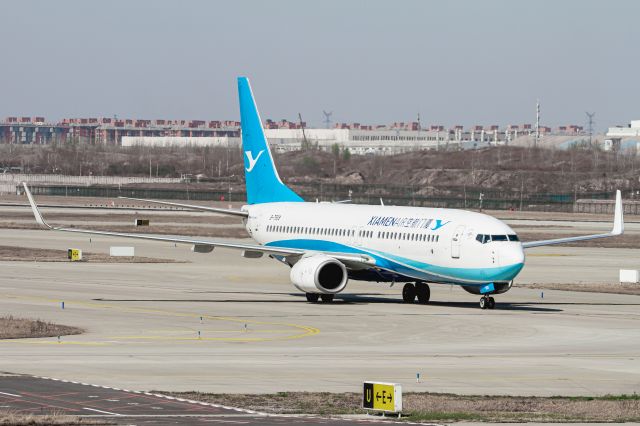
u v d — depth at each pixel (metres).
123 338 159.00
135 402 106.38
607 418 103.31
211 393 113.19
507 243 192.38
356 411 104.81
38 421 94.44
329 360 139.50
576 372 132.62
